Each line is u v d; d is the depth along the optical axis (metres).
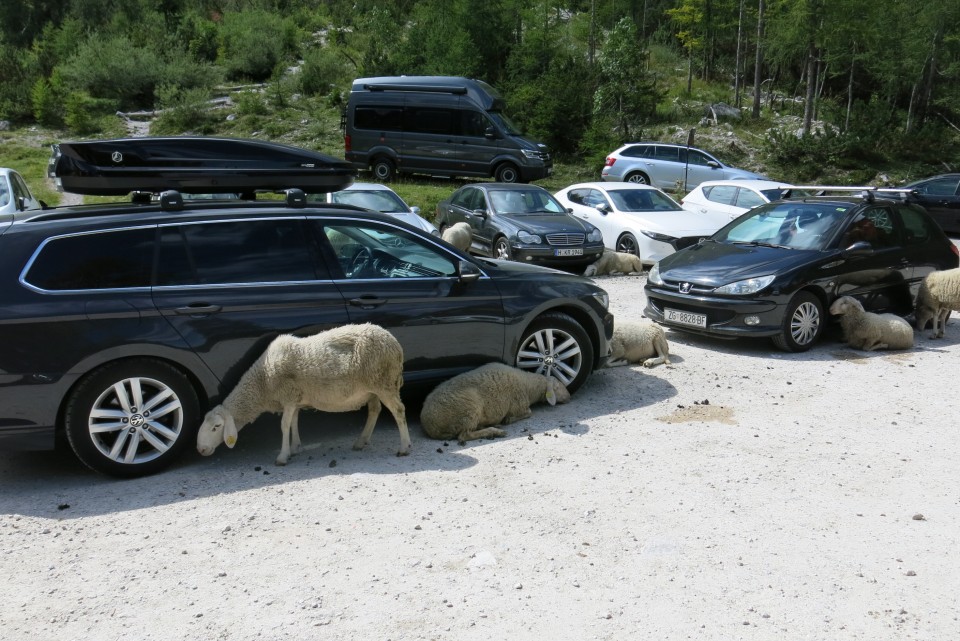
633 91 32.69
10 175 11.88
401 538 4.36
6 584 3.88
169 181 6.05
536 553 4.19
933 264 10.08
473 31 37.75
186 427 5.33
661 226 14.62
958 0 32.72
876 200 9.66
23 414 4.86
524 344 6.70
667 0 47.69
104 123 32.28
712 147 32.06
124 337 5.02
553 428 6.21
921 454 5.70
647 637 3.45
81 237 5.14
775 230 9.63
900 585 3.90
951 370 8.02
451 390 5.91
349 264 5.91
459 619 3.57
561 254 13.76
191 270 5.37
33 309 4.84
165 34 42.16
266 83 38.94
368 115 25.28
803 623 3.56
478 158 24.14
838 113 35.34
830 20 30.94
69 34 41.66
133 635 3.45
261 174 6.29
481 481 5.14
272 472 5.32
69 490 5.05
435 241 6.27
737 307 8.44
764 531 4.47
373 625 3.53
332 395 5.27
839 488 5.08
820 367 8.09
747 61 43.16
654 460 5.53
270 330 5.50
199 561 4.10
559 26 41.09
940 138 33.44
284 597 3.75
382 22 40.56
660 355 8.18
